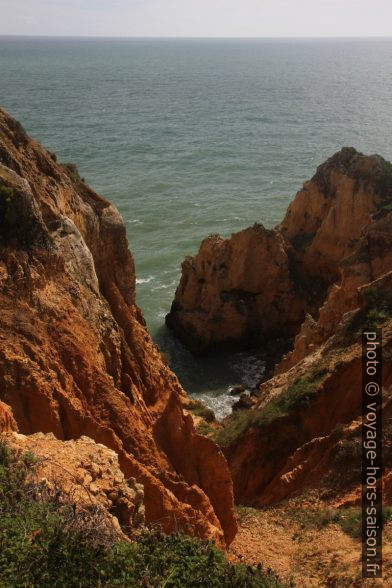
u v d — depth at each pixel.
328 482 21.20
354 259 37.09
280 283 48.53
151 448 19.44
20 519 10.79
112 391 19.33
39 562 10.02
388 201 46.03
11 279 18.38
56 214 22.25
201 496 18.69
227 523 20.12
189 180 93.31
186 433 22.59
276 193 87.06
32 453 13.02
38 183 23.31
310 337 36.94
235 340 48.50
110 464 13.85
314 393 25.80
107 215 27.28
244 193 86.81
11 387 16.17
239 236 47.66
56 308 19.30
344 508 19.55
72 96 192.38
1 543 10.18
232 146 118.50
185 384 44.16
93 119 147.88
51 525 10.77
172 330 50.22
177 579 10.78
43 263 19.70
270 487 24.70
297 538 18.98
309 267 49.88
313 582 15.67
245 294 48.84
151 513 16.52
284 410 26.09
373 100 194.12
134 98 193.38
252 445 26.17
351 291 35.78
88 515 11.57
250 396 41.03
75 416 17.02
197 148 116.06
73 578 9.98
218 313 47.88
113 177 93.75
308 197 51.62
